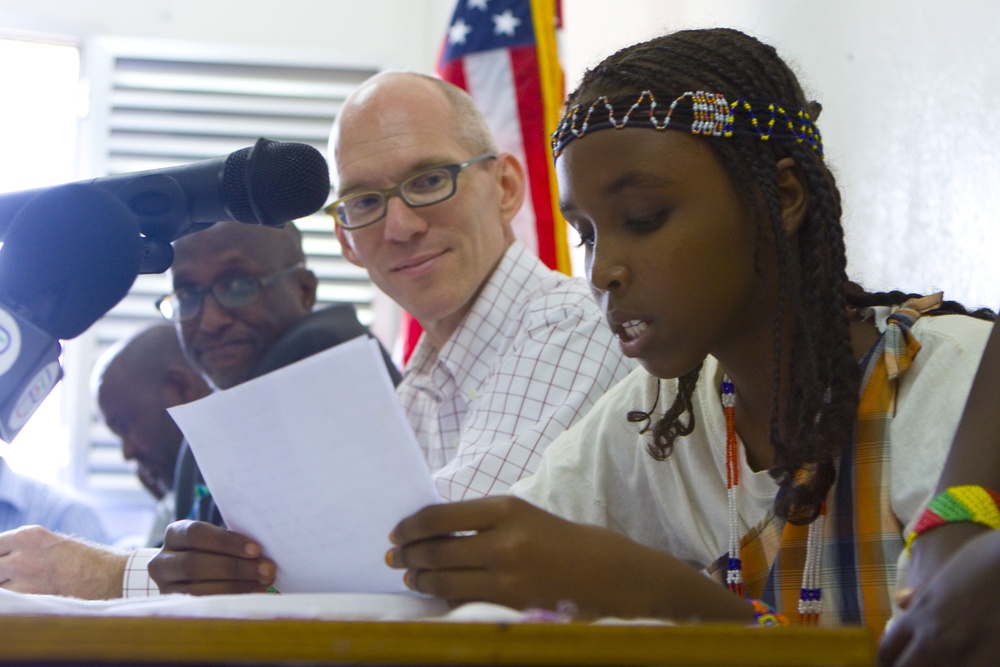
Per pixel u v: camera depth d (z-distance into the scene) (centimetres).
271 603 92
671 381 133
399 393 218
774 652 64
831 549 112
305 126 382
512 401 181
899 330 112
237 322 243
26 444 364
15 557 139
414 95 211
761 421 122
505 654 62
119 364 298
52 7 379
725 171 113
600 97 115
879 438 110
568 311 186
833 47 221
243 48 381
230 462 105
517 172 224
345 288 371
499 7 278
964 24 184
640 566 89
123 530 366
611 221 113
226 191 118
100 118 374
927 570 85
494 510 90
